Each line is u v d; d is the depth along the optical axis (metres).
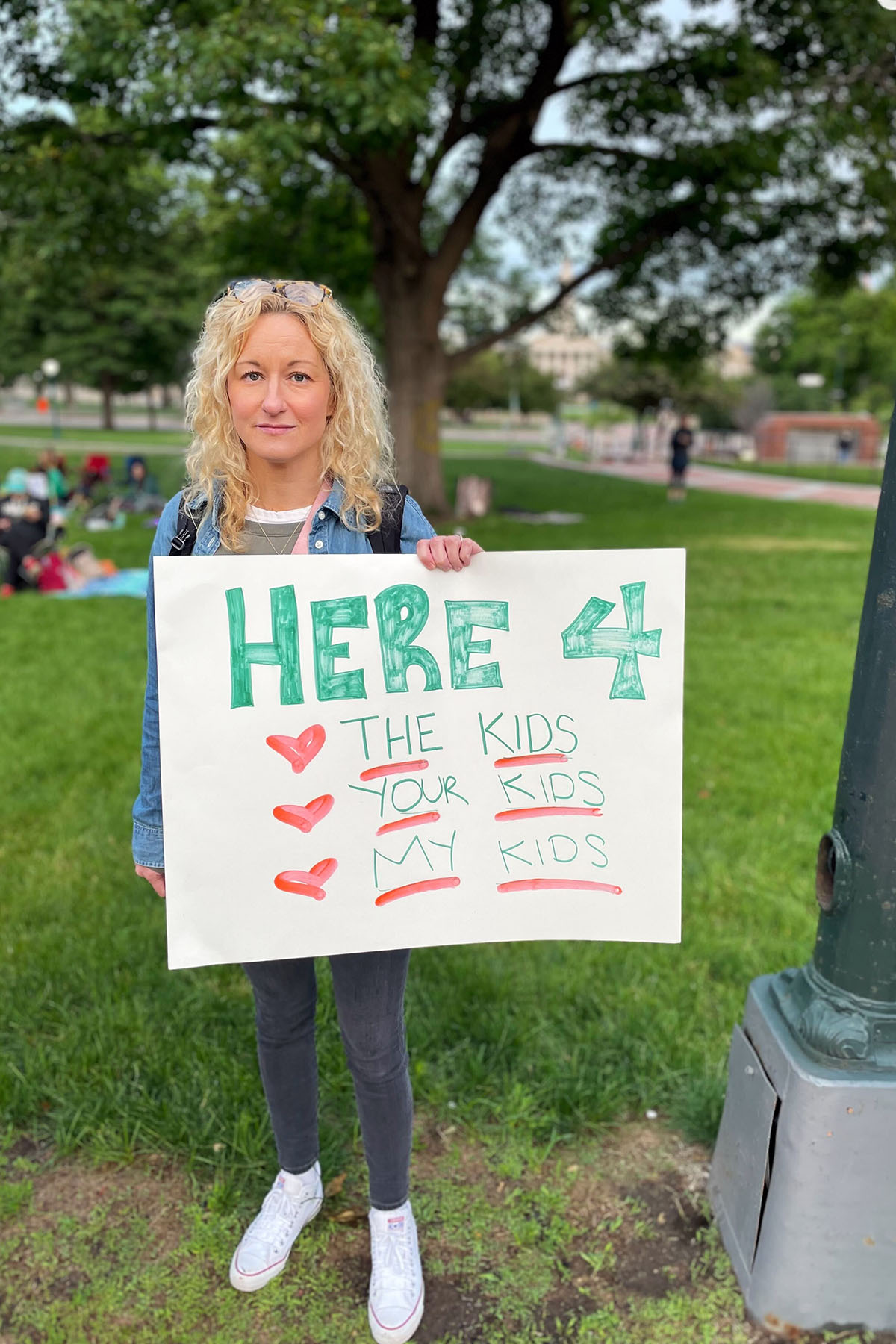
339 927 1.78
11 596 9.17
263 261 16.84
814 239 15.10
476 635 1.76
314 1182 2.12
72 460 27.73
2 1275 2.05
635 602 1.77
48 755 4.77
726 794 4.39
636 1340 1.92
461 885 1.82
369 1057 1.85
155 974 2.96
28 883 3.48
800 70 12.80
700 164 12.65
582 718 1.80
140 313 43.41
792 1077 1.82
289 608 1.71
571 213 16.50
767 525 14.51
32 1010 2.76
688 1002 2.82
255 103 9.14
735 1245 2.04
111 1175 2.30
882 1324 1.91
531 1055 2.62
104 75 9.69
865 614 1.76
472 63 12.81
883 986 1.79
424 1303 1.99
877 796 1.74
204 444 1.71
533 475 27.31
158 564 1.66
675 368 18.30
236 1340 1.92
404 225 13.32
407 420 14.50
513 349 49.16
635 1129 2.44
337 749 1.75
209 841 1.73
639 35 12.12
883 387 58.34
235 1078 2.50
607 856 1.83
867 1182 1.81
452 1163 2.33
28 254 13.93
